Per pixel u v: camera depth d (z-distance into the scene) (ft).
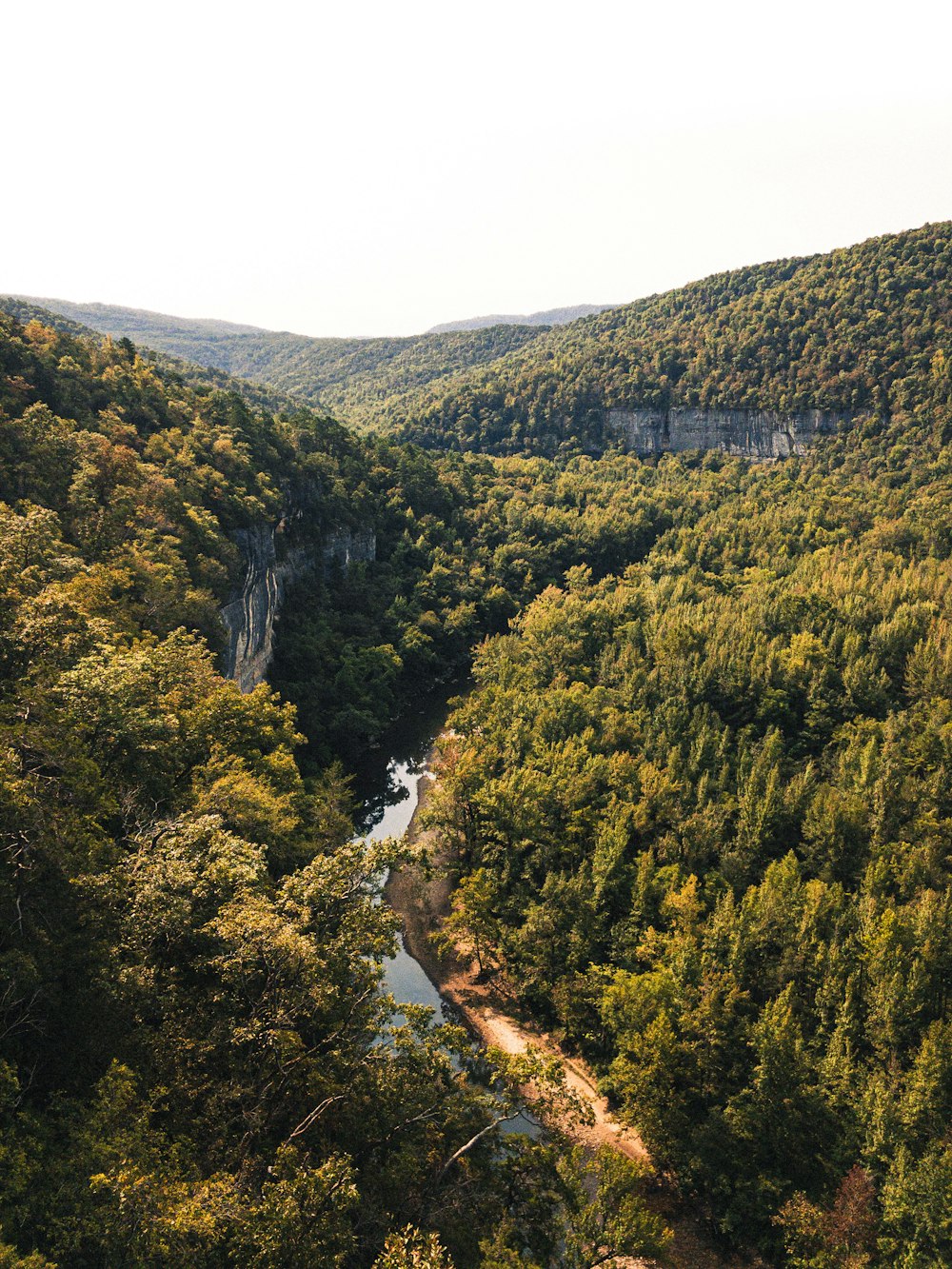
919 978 147.95
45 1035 88.43
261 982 100.42
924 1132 130.00
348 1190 83.82
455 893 199.93
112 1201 72.69
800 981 160.66
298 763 274.16
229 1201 78.59
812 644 282.56
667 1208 140.97
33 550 177.27
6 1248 60.44
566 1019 171.63
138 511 246.06
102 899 94.22
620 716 255.50
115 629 178.09
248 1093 94.53
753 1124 137.90
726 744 241.35
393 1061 107.45
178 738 152.87
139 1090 90.22
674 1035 145.48
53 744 104.94
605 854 192.75
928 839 191.11
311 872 114.32
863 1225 122.52
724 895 183.42
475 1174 110.63
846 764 227.20
